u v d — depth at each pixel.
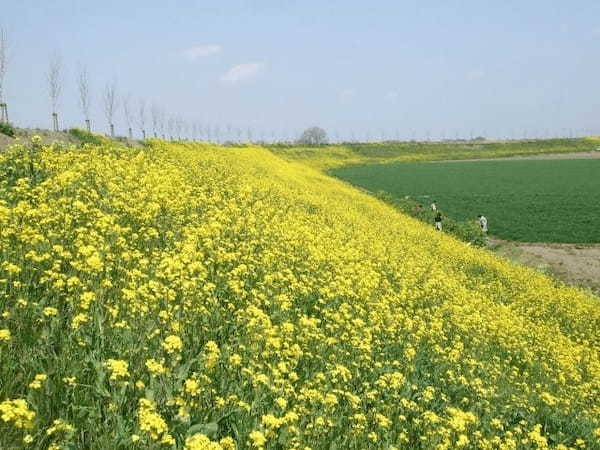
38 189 12.93
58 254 9.27
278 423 6.59
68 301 8.10
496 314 17.86
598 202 61.19
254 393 7.70
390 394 9.33
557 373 14.53
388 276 18.72
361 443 7.67
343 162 134.38
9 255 8.89
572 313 22.36
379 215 36.50
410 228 33.50
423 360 11.93
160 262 11.04
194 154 33.94
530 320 20.31
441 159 157.75
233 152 54.41
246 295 11.16
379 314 12.62
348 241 21.86
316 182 50.53
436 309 16.31
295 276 13.95
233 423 6.91
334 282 13.32
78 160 17.62
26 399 6.00
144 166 20.48
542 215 53.06
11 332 7.05
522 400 11.65
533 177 95.44
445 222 45.81
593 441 10.88
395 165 133.25
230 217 17.05
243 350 8.75
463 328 14.54
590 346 20.30
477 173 105.75
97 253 9.34
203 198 18.19
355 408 8.27
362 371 10.16
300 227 18.55
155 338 8.02
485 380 11.69
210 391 7.12
